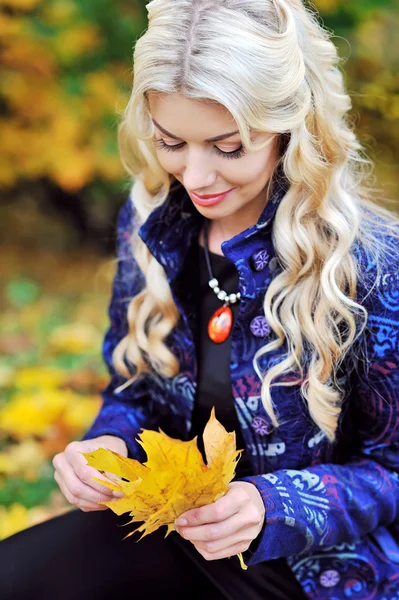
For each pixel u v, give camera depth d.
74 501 1.17
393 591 1.14
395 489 1.14
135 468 1.00
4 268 3.05
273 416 1.12
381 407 1.13
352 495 1.11
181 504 0.98
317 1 2.57
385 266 1.11
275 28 1.02
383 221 1.15
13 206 3.30
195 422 1.23
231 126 1.01
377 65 2.62
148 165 1.20
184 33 0.99
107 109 2.73
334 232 1.11
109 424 1.28
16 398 1.94
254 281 1.13
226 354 1.17
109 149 2.71
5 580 1.15
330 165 1.11
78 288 2.87
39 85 2.72
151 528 1.00
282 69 1.00
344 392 1.15
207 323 1.20
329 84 1.15
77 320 2.53
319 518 1.08
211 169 1.05
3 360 2.17
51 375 2.02
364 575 1.14
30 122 2.75
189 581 1.21
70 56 2.68
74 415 1.85
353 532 1.11
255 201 1.17
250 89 0.99
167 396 1.25
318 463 1.17
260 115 1.01
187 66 0.99
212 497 0.98
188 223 1.20
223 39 0.98
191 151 1.04
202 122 1.01
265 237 1.13
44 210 3.30
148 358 1.27
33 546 1.19
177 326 1.22
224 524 0.99
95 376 2.06
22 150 2.71
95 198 3.04
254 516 1.00
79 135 2.73
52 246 3.31
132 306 1.27
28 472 1.71
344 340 1.13
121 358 1.31
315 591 1.14
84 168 2.69
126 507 0.97
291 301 1.12
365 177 1.25
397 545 1.18
